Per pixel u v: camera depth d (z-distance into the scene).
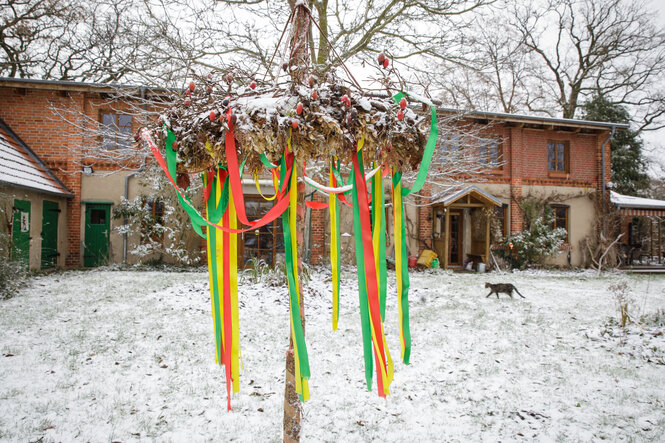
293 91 1.65
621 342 5.26
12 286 7.39
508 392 3.81
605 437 3.04
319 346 4.99
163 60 7.26
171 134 1.69
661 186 25.16
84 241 11.60
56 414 3.17
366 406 3.48
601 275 13.09
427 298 8.25
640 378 4.16
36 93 11.21
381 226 1.89
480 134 13.54
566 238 14.89
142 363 4.30
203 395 3.60
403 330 1.84
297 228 2.05
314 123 1.62
